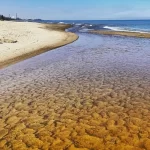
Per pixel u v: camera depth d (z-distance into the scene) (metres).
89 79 13.16
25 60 19.08
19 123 7.99
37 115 8.59
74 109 9.00
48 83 12.59
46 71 15.33
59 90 11.37
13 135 7.21
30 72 15.16
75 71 15.12
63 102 9.77
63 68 16.06
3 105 9.63
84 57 20.00
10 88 11.89
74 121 7.97
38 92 11.16
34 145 6.61
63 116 8.41
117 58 19.17
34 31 43.00
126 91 10.91
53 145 6.57
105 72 14.66
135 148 6.27
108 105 9.27
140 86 11.61
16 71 15.51
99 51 23.16
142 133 7.00
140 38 36.00
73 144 6.57
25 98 10.40
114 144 6.48
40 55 21.34
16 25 56.84
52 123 7.89
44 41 29.78
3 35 32.50
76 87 11.77
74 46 27.27
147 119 7.91
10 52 21.33
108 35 42.38
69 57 20.14
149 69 15.14
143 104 9.24
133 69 15.25
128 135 6.92
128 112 8.52
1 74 14.82
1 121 8.17
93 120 7.99
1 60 18.47
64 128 7.51
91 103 9.55
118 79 12.98
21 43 26.81
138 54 20.95
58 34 39.69
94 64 17.11
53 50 24.20
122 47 25.89
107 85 11.95
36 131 7.40
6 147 6.57
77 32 51.72
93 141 6.67
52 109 9.09
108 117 8.17
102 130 7.27
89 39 35.38
